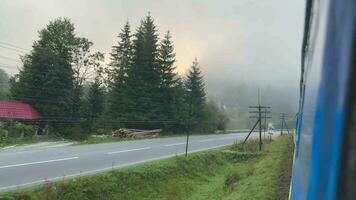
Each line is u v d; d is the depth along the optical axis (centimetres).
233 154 3606
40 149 2883
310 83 148
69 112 5272
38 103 4938
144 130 5706
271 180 1764
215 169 3142
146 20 6331
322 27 113
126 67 6059
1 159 2222
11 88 5166
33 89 4959
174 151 3350
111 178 1983
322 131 95
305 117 160
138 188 2086
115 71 6297
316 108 102
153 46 6272
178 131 6675
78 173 1969
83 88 5950
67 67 5362
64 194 1636
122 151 3041
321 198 90
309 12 211
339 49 94
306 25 235
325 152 93
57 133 4591
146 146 3581
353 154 85
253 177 2103
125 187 2008
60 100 5081
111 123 5725
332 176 88
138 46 6122
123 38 6606
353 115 87
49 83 4988
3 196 1406
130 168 2239
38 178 1773
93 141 3950
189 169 2773
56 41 5784
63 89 5141
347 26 93
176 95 6544
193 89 7462
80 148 3073
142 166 2361
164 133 6238
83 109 5575
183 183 2466
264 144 4619
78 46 6112
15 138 3772
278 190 1575
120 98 5931
